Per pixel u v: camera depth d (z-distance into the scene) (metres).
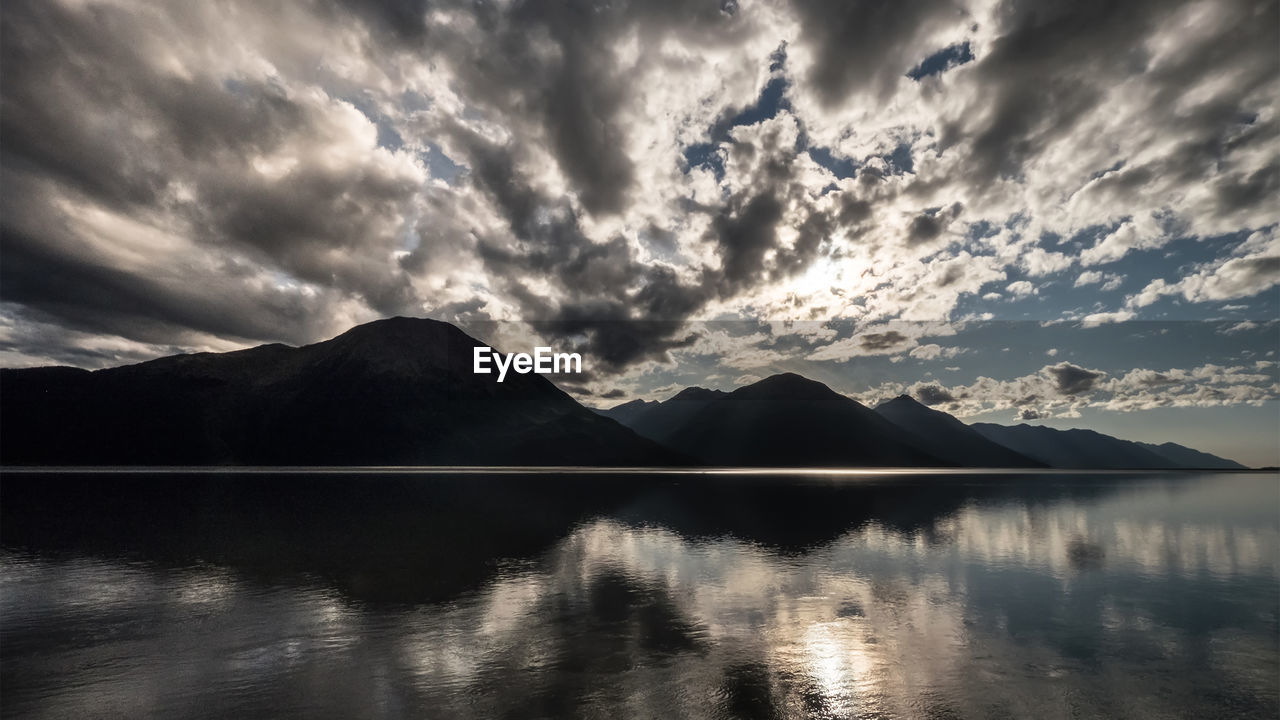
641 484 99.50
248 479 102.50
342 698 12.44
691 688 12.95
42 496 61.84
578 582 23.33
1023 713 11.85
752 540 34.44
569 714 11.63
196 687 13.04
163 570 25.42
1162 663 14.71
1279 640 16.48
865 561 27.89
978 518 46.78
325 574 24.70
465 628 17.33
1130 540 35.06
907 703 12.30
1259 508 56.69
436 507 53.78
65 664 14.48
